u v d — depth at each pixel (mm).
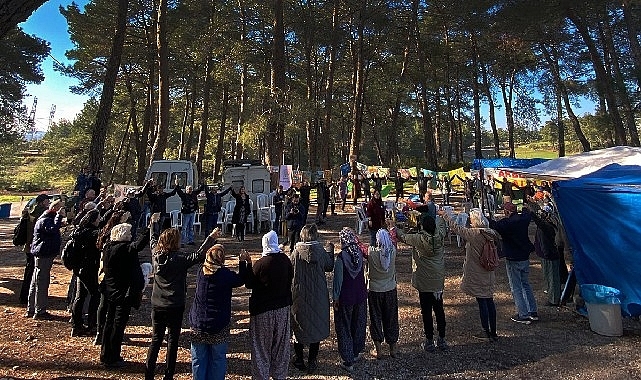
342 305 4566
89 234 5254
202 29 25656
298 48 32875
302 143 56938
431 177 21875
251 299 3984
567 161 9664
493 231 5461
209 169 45562
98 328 5055
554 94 35344
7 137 37531
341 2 26938
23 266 9406
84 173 12320
